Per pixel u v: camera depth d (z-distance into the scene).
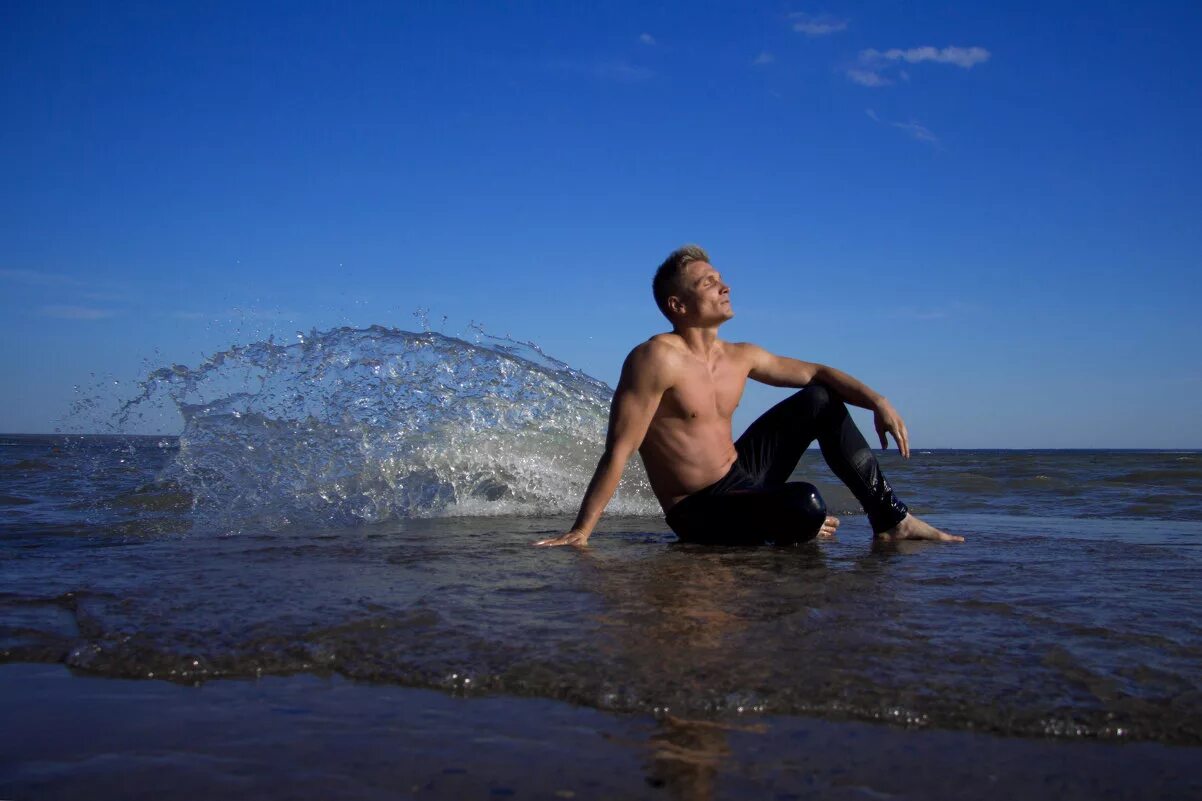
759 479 3.78
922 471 10.25
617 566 2.79
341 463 5.03
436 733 1.37
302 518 4.45
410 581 2.49
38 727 1.41
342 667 1.69
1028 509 5.32
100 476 6.93
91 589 2.36
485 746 1.32
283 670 1.68
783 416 3.79
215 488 4.94
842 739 1.34
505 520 4.49
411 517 4.64
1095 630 1.91
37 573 2.65
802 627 1.93
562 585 2.43
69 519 4.41
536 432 5.35
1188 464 13.94
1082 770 1.23
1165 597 2.29
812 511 3.34
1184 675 1.60
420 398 5.27
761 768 1.24
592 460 5.36
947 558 3.02
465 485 5.09
